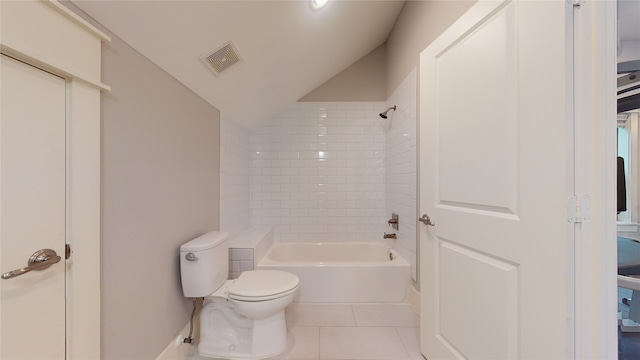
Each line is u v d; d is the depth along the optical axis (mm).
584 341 727
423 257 1405
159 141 1212
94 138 842
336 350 1479
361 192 2873
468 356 1073
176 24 1084
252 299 1330
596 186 722
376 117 2850
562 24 729
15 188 637
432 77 1322
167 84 1272
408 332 1663
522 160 854
